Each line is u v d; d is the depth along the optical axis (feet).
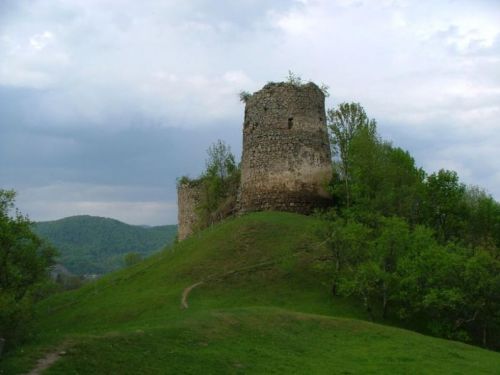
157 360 68.44
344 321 102.53
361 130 180.55
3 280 87.81
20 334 72.79
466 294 119.24
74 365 61.72
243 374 70.03
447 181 179.42
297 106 187.62
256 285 130.11
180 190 249.55
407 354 86.94
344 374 74.33
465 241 179.32
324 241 132.16
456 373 78.95
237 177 223.10
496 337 125.49
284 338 88.79
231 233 157.58
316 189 183.93
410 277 117.60
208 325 86.69
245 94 199.41
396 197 166.71
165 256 162.71
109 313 118.62
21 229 92.53
